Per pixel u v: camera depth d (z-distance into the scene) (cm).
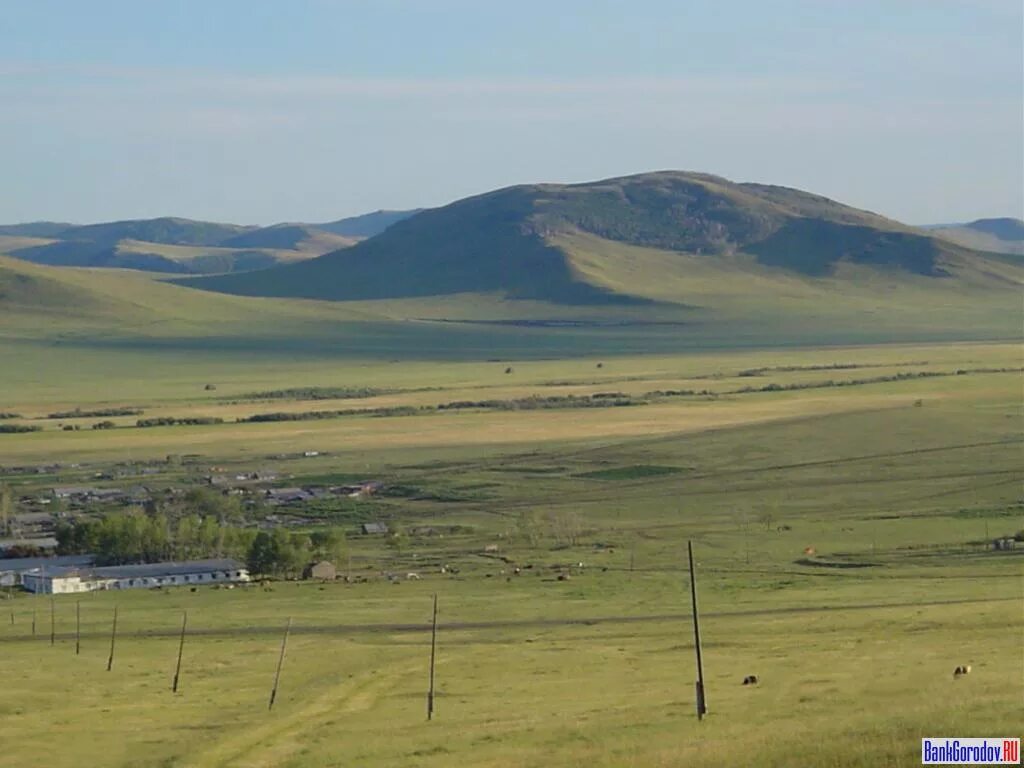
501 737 9419
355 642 15088
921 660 11988
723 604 17062
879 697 10075
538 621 16250
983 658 11906
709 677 11794
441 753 9019
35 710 11569
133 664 13938
